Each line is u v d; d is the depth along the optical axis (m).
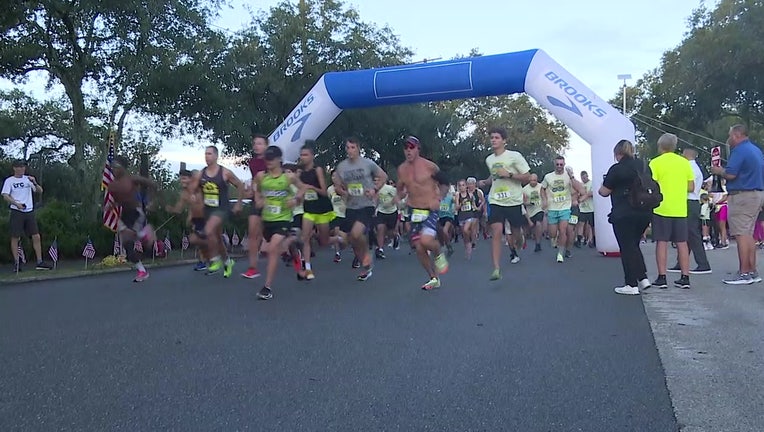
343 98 16.08
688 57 33.94
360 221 10.05
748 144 8.82
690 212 10.32
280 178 8.51
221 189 10.44
